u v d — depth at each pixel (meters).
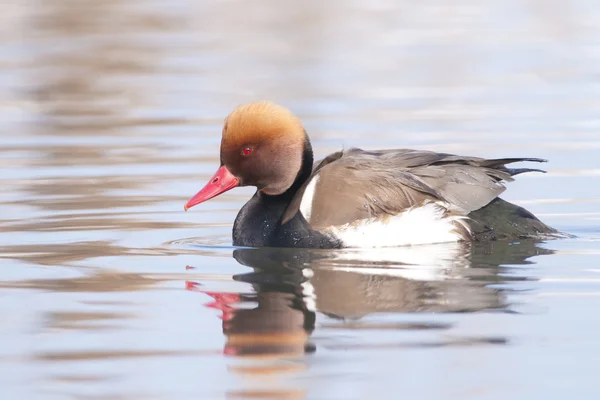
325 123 20.20
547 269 10.55
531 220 12.06
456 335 8.49
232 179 12.34
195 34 32.00
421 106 21.95
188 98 23.02
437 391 7.37
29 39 30.97
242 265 11.02
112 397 7.37
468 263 10.84
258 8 37.16
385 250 11.58
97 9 36.31
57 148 18.30
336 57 28.17
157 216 13.50
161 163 16.84
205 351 8.27
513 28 32.34
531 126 19.77
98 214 13.52
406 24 33.75
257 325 8.86
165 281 10.38
